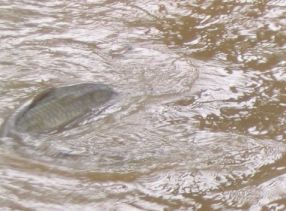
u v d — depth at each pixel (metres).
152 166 9.79
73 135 10.60
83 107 11.40
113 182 9.25
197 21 16.69
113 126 11.05
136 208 8.70
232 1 17.72
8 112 11.20
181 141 10.70
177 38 15.70
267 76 13.59
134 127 11.07
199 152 10.34
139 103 12.02
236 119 11.66
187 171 9.71
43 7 17.06
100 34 15.53
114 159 9.93
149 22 16.55
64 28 15.73
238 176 9.70
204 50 15.00
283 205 9.05
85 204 8.65
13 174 9.18
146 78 13.23
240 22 16.56
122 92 12.45
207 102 12.28
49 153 9.91
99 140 10.52
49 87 12.35
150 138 10.73
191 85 13.00
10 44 14.45
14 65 13.29
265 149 10.57
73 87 11.63
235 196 9.19
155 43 15.29
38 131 10.52
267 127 11.43
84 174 9.38
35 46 14.45
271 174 9.81
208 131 11.14
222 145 10.62
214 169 9.83
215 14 17.08
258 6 17.44
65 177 9.26
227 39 15.60
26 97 11.88
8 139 10.15
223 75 13.57
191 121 11.47
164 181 9.39
